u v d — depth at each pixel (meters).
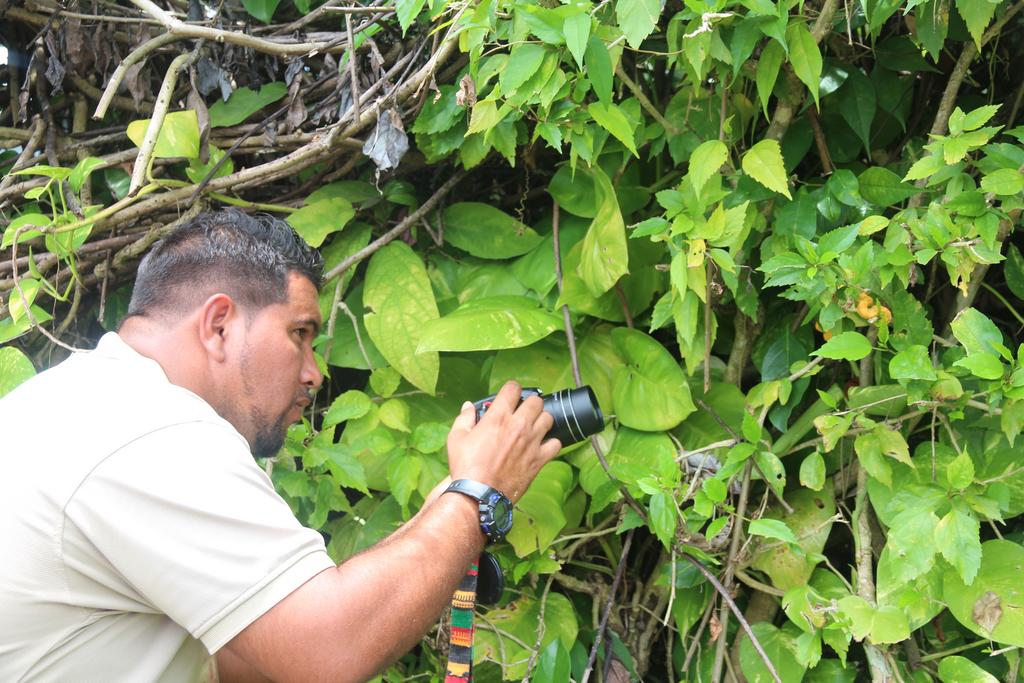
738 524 1.68
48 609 1.11
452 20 1.58
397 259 1.88
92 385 1.17
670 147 1.77
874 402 1.59
